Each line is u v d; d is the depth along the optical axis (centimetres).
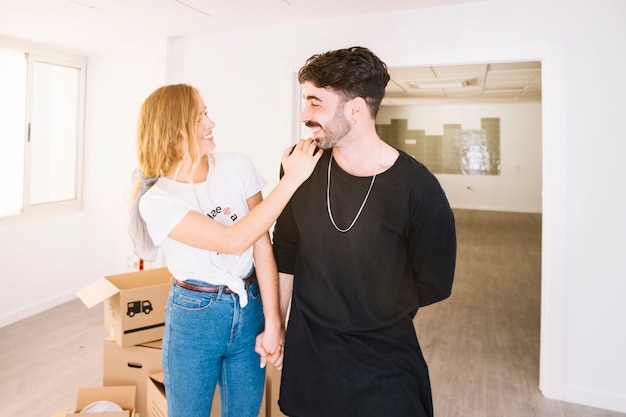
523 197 960
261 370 129
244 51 316
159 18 291
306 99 99
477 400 240
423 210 99
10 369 265
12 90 343
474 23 249
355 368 102
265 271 122
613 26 223
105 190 399
